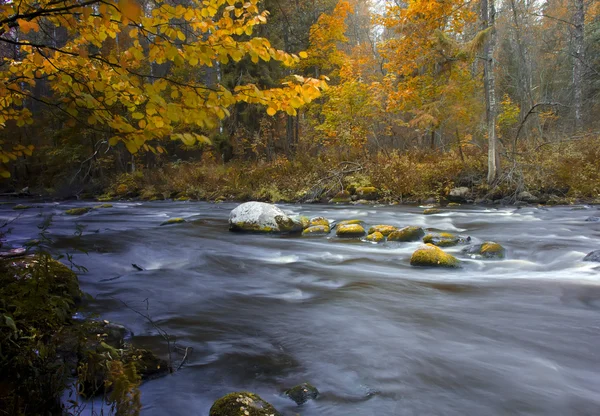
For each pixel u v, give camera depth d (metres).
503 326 4.24
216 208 16.14
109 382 2.47
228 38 2.68
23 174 28.83
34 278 3.48
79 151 24.53
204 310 4.82
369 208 14.00
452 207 13.55
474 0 16.81
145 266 6.93
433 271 6.33
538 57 26.78
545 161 14.69
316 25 21.69
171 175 22.97
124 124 2.54
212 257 7.43
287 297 5.30
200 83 2.77
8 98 3.07
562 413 2.83
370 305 4.93
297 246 8.21
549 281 5.66
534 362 3.52
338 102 18.62
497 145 15.16
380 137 23.48
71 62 2.89
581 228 9.27
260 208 9.99
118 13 2.20
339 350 3.76
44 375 2.74
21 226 11.49
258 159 21.67
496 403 2.94
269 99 2.76
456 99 17.97
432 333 4.11
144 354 3.38
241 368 3.43
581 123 20.36
